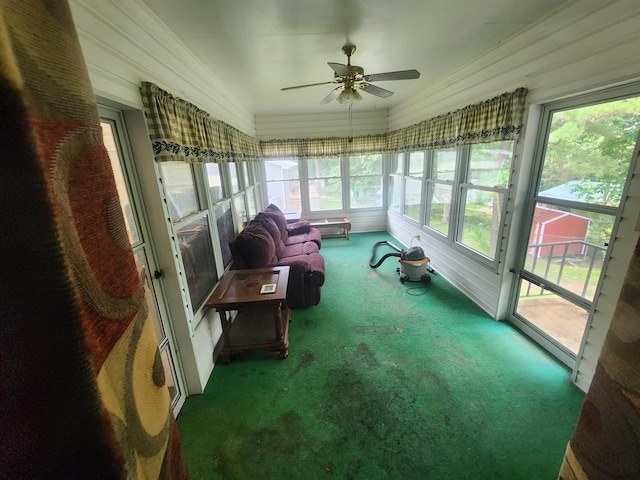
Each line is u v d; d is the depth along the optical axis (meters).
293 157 5.47
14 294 0.28
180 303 1.86
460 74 2.94
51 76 0.33
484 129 2.54
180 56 2.07
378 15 1.84
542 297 2.36
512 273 2.61
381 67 2.87
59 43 0.36
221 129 2.84
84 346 0.32
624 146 1.65
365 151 5.48
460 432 1.67
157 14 1.70
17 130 0.27
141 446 0.43
